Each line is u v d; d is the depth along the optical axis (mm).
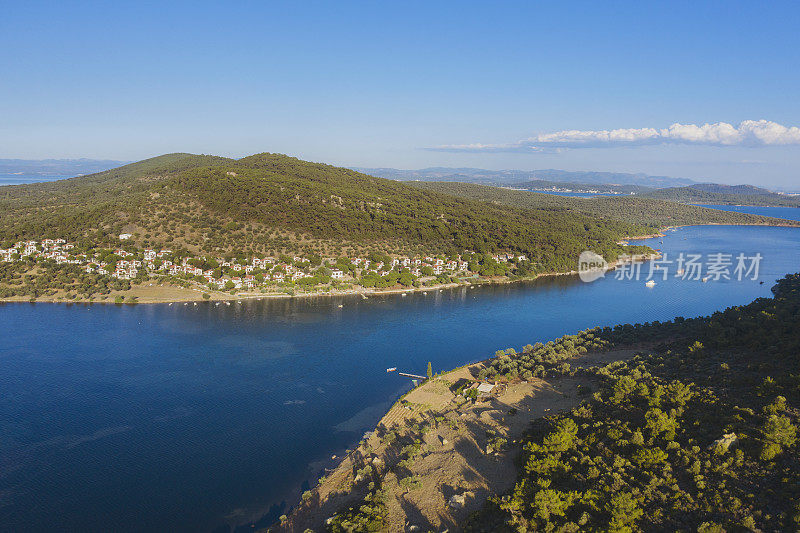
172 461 86312
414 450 82250
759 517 49312
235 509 74438
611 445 67875
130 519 71938
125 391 113062
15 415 100812
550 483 62219
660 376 94875
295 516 71250
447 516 63688
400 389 117938
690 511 52281
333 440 94188
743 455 58688
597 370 107125
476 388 107938
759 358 93125
